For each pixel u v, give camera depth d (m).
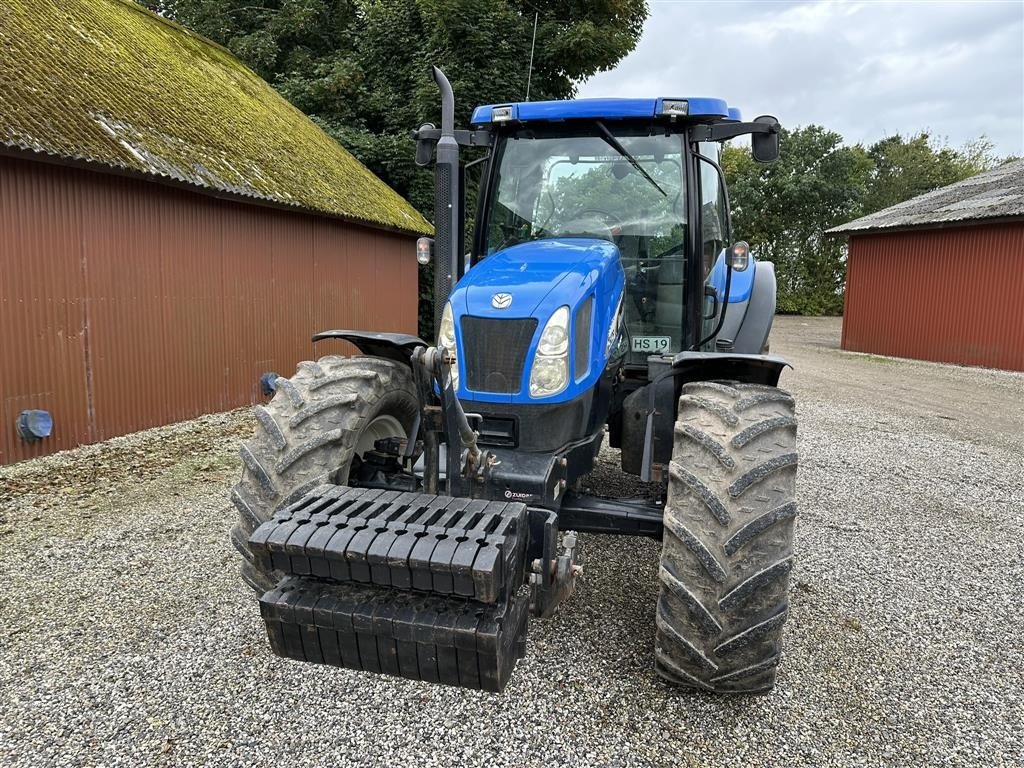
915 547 4.45
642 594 3.59
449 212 3.30
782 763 2.39
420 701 2.69
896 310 18.06
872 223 18.95
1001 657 3.14
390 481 2.99
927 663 3.07
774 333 25.64
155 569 3.91
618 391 3.62
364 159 16.34
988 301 15.55
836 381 12.75
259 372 9.68
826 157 39.03
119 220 7.29
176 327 8.14
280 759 2.38
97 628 3.24
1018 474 6.31
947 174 44.75
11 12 8.36
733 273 5.25
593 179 3.98
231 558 4.06
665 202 3.93
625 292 3.94
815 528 4.75
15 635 3.18
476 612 2.02
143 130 8.01
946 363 16.42
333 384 2.82
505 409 2.80
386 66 17.56
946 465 6.57
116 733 2.51
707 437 2.49
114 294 7.28
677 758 2.40
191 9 21.22
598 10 17.19
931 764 2.41
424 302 17.27
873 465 6.51
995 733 2.59
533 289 2.88
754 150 3.74
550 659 2.97
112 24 10.59
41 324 6.52
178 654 3.02
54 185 6.58
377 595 2.10
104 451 6.70
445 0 15.10
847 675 2.95
